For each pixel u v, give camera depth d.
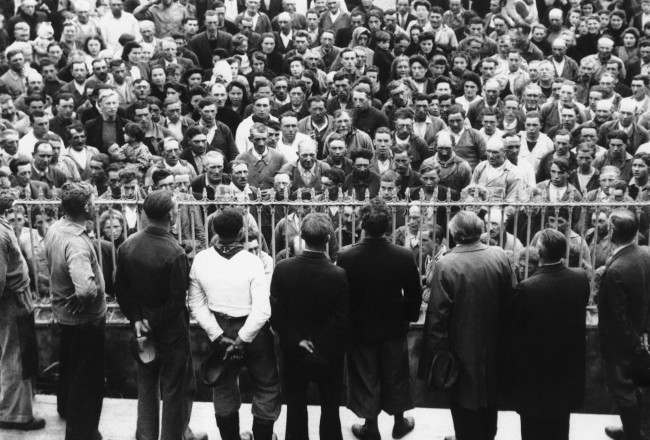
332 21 16.66
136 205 8.33
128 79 14.21
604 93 14.10
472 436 6.81
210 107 12.22
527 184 10.76
